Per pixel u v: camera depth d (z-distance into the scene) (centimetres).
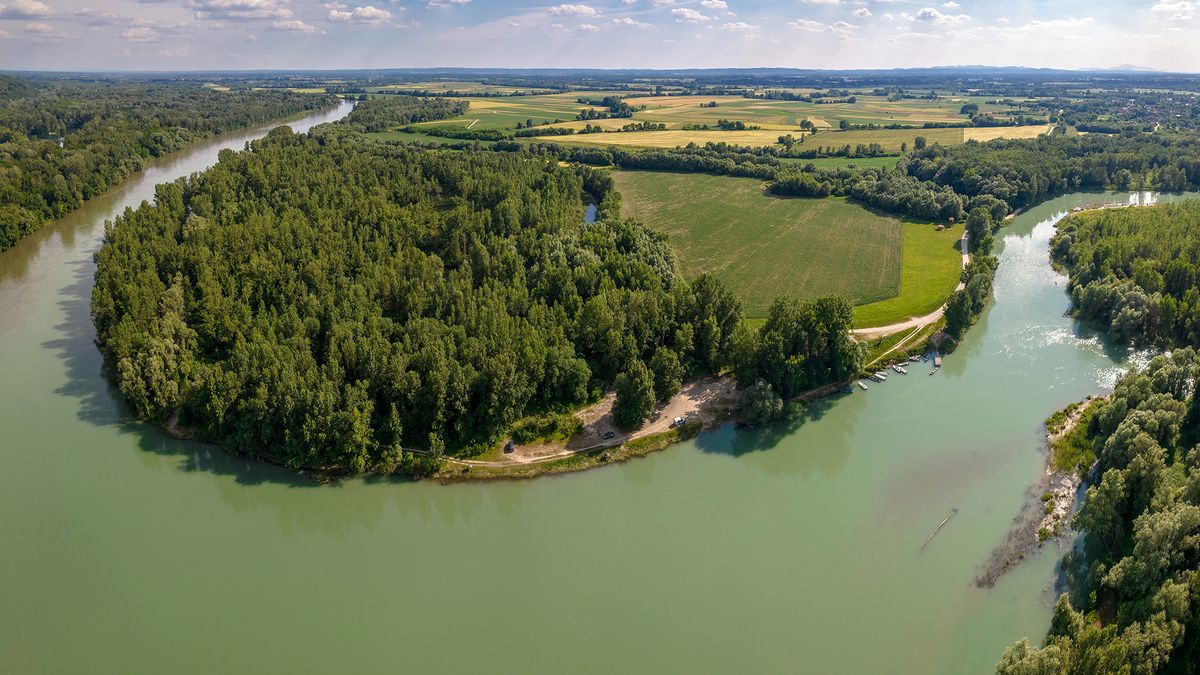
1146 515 7181
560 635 7294
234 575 8081
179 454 9981
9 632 7244
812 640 7175
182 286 13125
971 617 7394
